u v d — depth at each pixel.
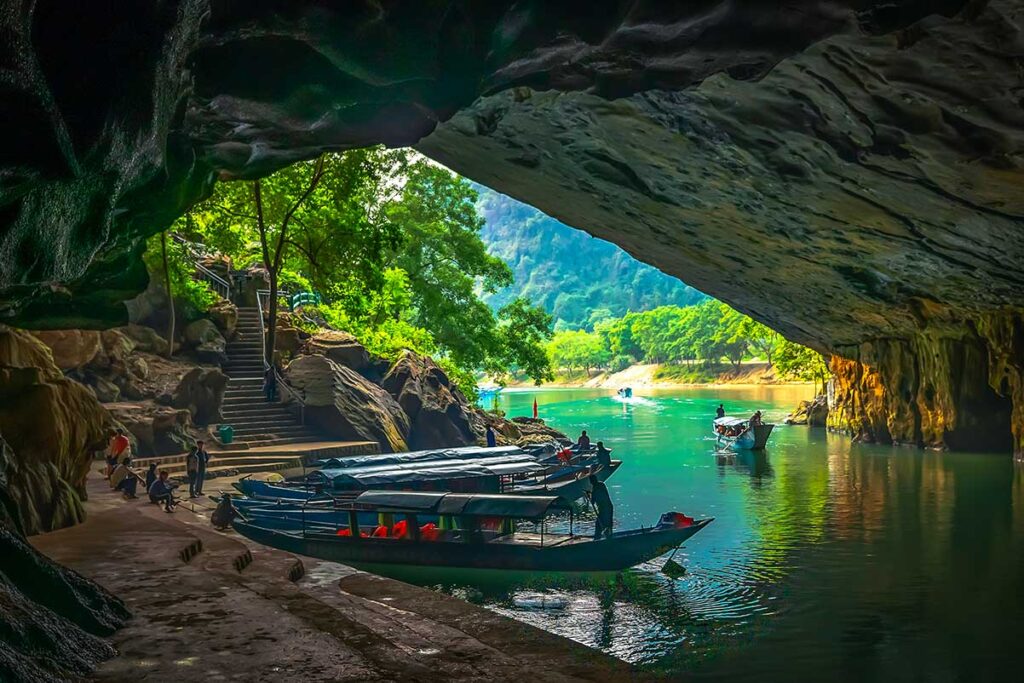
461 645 8.26
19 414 13.56
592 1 6.04
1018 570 16.23
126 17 4.53
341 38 6.25
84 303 11.24
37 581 7.39
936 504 23.66
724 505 23.86
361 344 35.72
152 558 11.36
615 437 46.25
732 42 6.40
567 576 15.81
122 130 4.69
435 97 6.99
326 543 16.59
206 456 20.16
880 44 13.15
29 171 4.02
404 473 19.89
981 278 24.38
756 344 138.38
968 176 16.70
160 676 6.68
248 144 8.44
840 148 16.91
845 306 31.55
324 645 7.55
